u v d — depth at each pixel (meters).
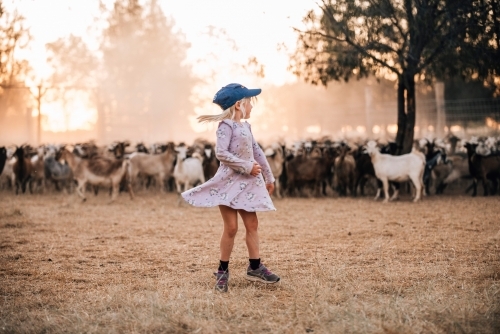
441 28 15.14
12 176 17.97
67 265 6.52
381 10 14.63
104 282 5.68
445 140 25.23
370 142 14.34
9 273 6.15
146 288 5.38
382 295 4.91
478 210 11.57
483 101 32.06
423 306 4.43
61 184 19.27
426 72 16.28
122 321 4.21
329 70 15.98
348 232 8.73
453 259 6.48
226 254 5.24
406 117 16.42
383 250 7.16
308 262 6.49
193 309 4.47
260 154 5.44
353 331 3.86
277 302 4.79
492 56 14.52
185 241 8.22
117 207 13.30
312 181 16.03
